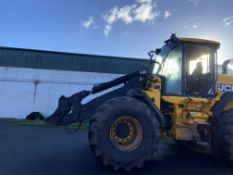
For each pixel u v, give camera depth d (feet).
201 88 18.84
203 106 18.54
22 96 69.46
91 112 17.90
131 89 17.80
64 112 17.93
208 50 19.20
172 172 15.88
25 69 70.23
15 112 68.64
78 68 75.97
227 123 18.01
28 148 21.68
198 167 17.24
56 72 71.87
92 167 16.20
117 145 15.65
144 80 18.06
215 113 18.28
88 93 18.29
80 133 32.89
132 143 15.88
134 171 15.81
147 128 15.92
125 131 15.94
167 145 24.81
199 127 18.25
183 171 16.19
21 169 15.37
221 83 19.74
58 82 71.72
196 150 22.70
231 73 22.40
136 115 15.88
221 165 17.90
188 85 18.63
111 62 78.54
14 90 69.10
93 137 15.29
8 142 24.36
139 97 16.99
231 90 19.84
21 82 69.72
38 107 70.08
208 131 18.43
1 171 14.84
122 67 78.95
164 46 20.10
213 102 18.60
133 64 80.07
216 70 19.30
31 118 66.33
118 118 15.67
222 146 17.87
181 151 22.21
